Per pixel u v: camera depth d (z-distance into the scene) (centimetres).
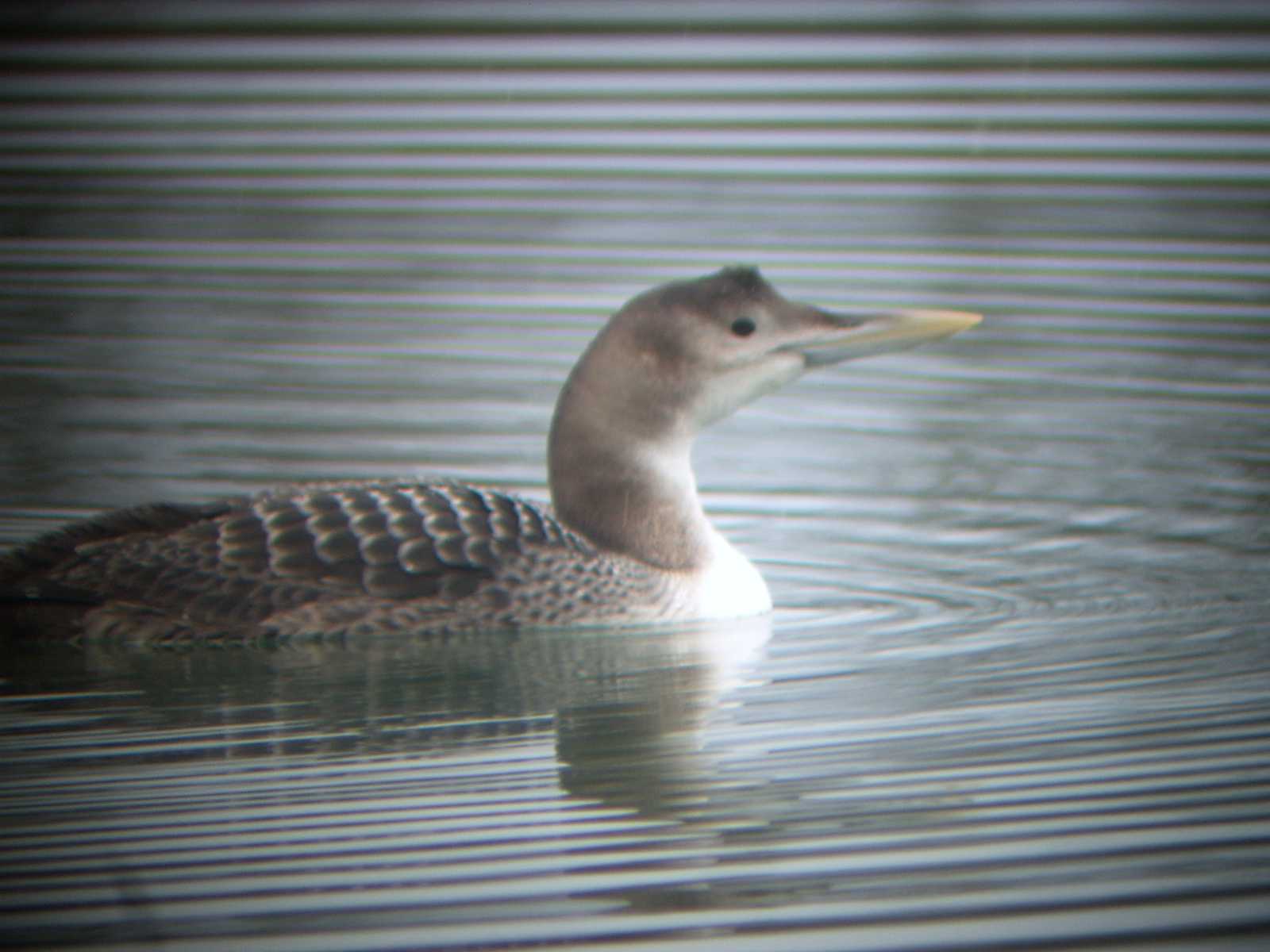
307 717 859
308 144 2233
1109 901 627
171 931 623
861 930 612
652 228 1911
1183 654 922
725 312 1050
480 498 1030
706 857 673
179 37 2544
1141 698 849
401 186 2089
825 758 782
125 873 673
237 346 1633
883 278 1723
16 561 984
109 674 933
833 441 1405
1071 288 1706
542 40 2439
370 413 1438
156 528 992
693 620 1034
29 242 1961
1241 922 607
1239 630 963
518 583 1003
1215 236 1820
